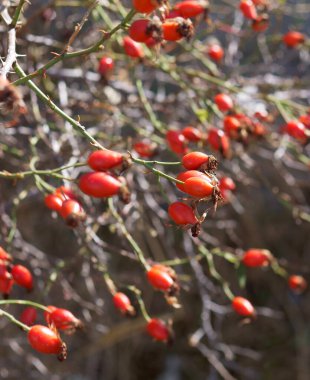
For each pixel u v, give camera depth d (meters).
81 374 0.92
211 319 1.00
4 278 0.48
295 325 1.00
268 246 1.05
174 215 0.43
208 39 0.84
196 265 0.66
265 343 1.00
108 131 0.71
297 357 0.98
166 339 0.52
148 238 0.82
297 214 0.63
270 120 0.63
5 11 0.48
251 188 0.98
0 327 0.78
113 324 0.90
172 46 0.66
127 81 0.74
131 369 0.95
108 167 0.41
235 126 0.56
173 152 0.60
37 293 0.82
